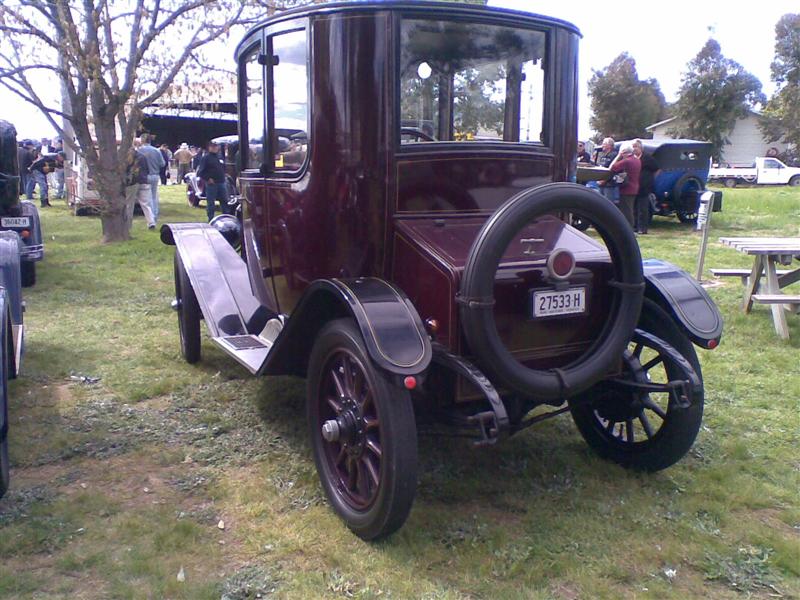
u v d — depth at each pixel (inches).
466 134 137.0
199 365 208.4
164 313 269.4
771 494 135.9
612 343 122.7
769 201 738.8
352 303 114.0
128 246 419.5
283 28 139.2
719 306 270.4
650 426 155.6
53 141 831.1
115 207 441.4
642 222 498.9
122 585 108.1
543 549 117.0
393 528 114.8
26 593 106.3
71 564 112.6
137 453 152.6
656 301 137.2
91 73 398.3
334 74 128.1
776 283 243.3
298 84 137.2
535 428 166.4
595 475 142.6
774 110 1836.9
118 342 231.5
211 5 403.5
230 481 140.6
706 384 192.7
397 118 127.1
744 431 164.4
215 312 178.5
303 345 138.6
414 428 111.3
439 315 118.7
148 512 128.8
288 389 188.5
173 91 437.1
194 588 107.0
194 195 664.4
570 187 114.7
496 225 110.3
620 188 474.6
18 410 174.4
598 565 113.4
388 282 124.6
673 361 128.6
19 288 185.9
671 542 119.6
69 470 144.9
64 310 271.9
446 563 114.3
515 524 125.5
